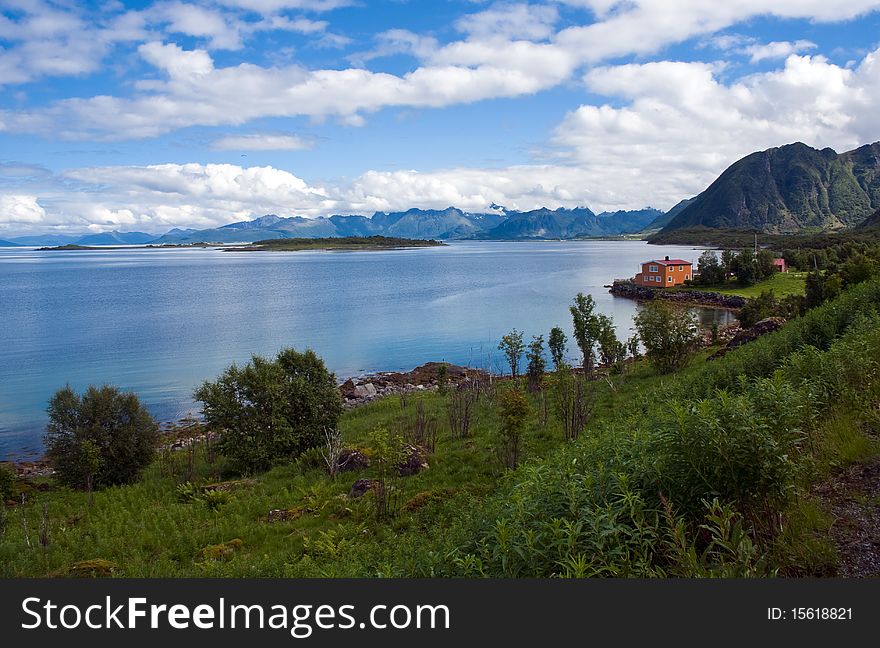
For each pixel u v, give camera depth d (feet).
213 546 49.19
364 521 50.67
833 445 30.42
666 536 22.12
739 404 22.81
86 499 70.69
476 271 572.51
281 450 82.53
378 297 353.72
